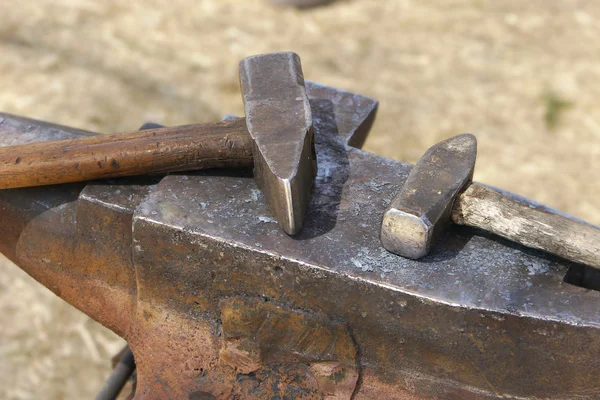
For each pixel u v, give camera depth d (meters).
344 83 1.91
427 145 1.75
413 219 0.83
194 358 0.91
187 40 2.03
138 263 0.89
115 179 0.92
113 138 0.90
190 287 0.89
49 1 2.12
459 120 1.81
